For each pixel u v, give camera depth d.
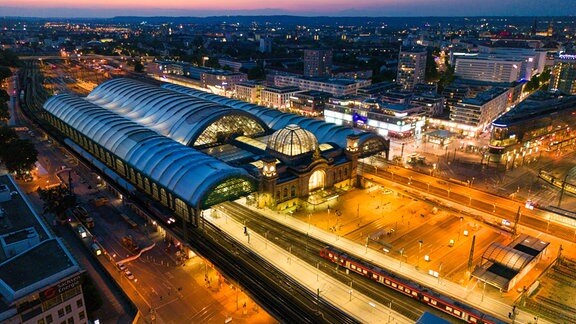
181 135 175.00
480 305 97.88
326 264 113.12
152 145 152.75
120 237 128.88
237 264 105.94
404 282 100.81
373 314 93.88
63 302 81.31
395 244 124.56
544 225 132.12
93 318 94.50
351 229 133.12
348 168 165.75
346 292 101.31
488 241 126.62
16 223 100.62
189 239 117.12
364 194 161.62
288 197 146.88
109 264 116.19
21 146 168.25
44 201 150.75
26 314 76.44
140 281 108.56
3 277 77.81
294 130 153.38
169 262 117.00
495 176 185.25
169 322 94.94
